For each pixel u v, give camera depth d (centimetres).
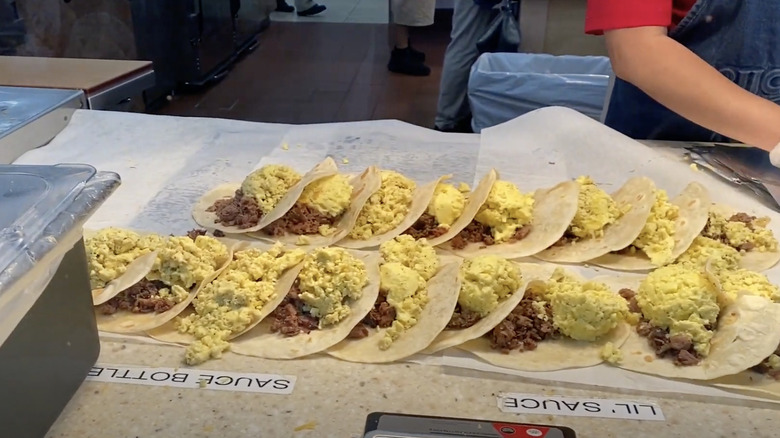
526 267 65
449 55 173
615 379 48
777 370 48
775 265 66
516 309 54
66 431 43
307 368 50
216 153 95
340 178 77
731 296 53
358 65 215
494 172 75
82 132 100
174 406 45
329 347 52
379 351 51
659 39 75
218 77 200
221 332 52
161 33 179
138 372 49
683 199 72
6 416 39
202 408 45
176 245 59
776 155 70
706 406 46
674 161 84
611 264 67
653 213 70
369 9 271
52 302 42
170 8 176
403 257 60
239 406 45
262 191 76
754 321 49
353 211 73
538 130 97
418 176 87
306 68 212
